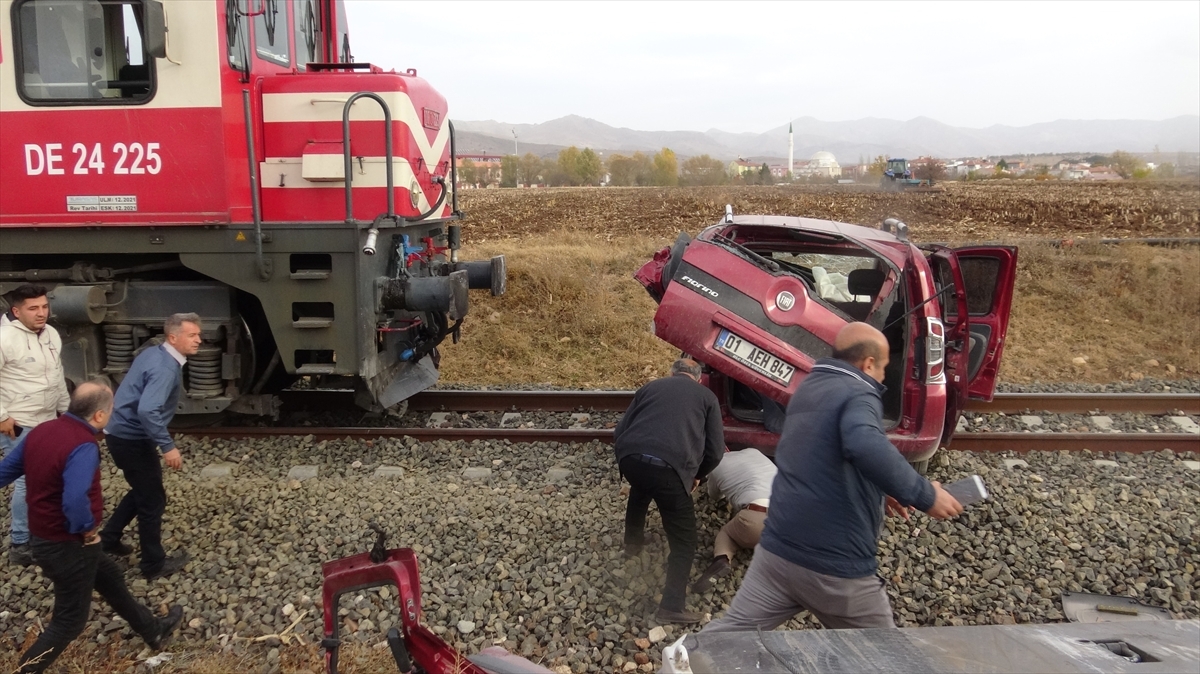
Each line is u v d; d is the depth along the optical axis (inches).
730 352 209.5
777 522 130.0
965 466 246.8
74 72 235.3
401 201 259.3
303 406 309.1
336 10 321.4
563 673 149.6
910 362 215.9
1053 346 415.8
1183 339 420.5
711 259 212.4
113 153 236.5
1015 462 254.4
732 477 190.5
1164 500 220.8
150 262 262.8
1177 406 316.5
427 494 219.9
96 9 231.8
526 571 182.1
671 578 166.9
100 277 250.4
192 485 225.5
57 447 136.6
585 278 445.1
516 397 315.3
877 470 117.0
